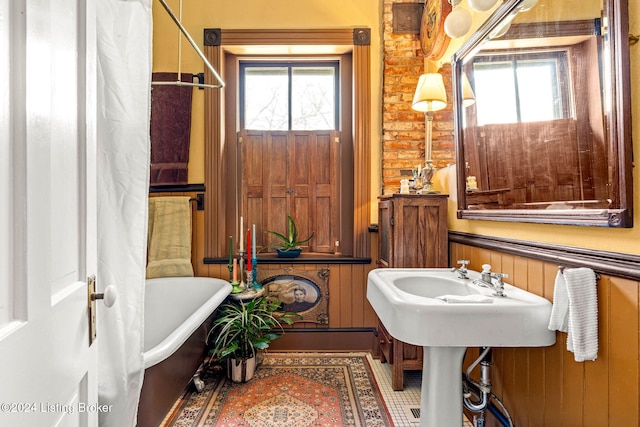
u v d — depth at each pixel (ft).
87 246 2.26
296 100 8.49
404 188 6.61
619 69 2.70
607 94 2.84
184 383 5.17
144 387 4.12
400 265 5.99
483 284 4.08
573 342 2.97
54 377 1.81
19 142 1.52
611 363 2.86
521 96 4.05
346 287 7.79
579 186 3.19
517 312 3.22
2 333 1.40
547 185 3.63
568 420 3.35
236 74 8.25
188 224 7.66
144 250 3.64
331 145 8.20
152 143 7.68
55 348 1.82
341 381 6.39
